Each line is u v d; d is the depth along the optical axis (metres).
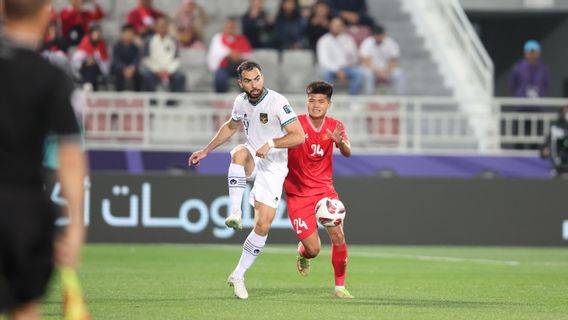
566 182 56.59
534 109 67.38
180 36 69.25
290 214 30.22
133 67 62.91
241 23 69.88
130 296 30.02
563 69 85.88
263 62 68.81
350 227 55.06
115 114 60.12
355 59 67.19
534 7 83.19
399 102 61.50
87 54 61.75
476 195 55.97
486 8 83.44
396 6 77.75
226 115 61.19
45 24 15.03
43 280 14.67
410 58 74.19
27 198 14.48
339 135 29.47
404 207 55.44
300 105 63.06
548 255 50.97
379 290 32.81
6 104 14.43
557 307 28.61
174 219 54.03
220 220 54.19
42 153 14.73
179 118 61.34
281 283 34.81
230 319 24.66
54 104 14.52
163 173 54.03
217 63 64.25
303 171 29.81
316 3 70.00
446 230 55.75
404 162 59.34
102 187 53.66
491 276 38.78
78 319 14.72
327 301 29.05
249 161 30.06
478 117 62.59
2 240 14.33
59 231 14.70
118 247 51.53
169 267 40.84
